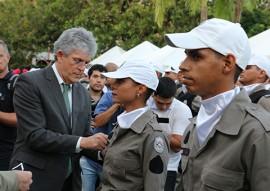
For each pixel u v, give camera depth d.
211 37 2.24
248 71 4.88
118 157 3.20
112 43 19.97
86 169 5.16
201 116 2.37
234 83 2.31
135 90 3.30
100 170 5.15
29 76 3.58
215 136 2.24
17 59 26.00
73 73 3.61
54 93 3.60
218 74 2.25
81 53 3.56
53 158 3.57
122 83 3.31
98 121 5.20
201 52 2.24
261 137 2.13
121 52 14.09
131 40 19.39
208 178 2.19
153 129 3.20
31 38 24.95
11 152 4.80
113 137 3.33
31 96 3.52
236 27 2.28
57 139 3.45
